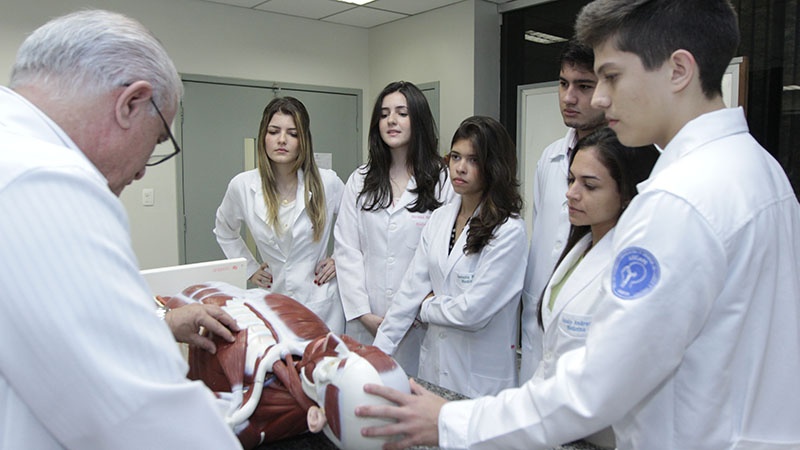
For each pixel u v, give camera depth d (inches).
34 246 19.6
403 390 31.1
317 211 77.6
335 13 155.8
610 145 39.8
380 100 73.6
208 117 146.7
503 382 61.8
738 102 93.7
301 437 37.3
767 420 25.6
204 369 38.0
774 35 102.4
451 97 150.6
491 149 57.7
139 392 20.7
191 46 142.1
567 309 40.8
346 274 75.9
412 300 66.2
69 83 23.4
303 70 162.7
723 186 23.9
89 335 20.0
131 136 25.2
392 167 76.1
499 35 148.8
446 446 29.5
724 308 24.3
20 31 121.0
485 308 56.9
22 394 20.6
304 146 76.2
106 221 21.6
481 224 57.7
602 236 42.6
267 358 34.1
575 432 25.7
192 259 147.3
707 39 24.3
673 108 25.5
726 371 24.7
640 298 23.6
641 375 23.9
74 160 21.7
